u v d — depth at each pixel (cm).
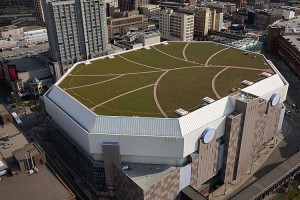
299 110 17162
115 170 10588
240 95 11900
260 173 12719
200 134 10506
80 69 15688
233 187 12062
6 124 13050
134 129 10412
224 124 11125
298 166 11806
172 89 13062
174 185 10406
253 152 12719
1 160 10556
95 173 10962
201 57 17062
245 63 15825
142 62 16538
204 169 11238
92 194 11606
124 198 10762
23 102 18700
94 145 10519
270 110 13200
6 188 9381
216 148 11225
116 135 10212
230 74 14438
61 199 8962
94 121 10712
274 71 14625
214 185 12188
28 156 10144
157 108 11444
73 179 12325
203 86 13200
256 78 13850
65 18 19512
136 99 12238
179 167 10431
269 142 14512
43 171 10094
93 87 13475
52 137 14262
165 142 10106
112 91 13025
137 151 10394
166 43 19812
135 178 9931
